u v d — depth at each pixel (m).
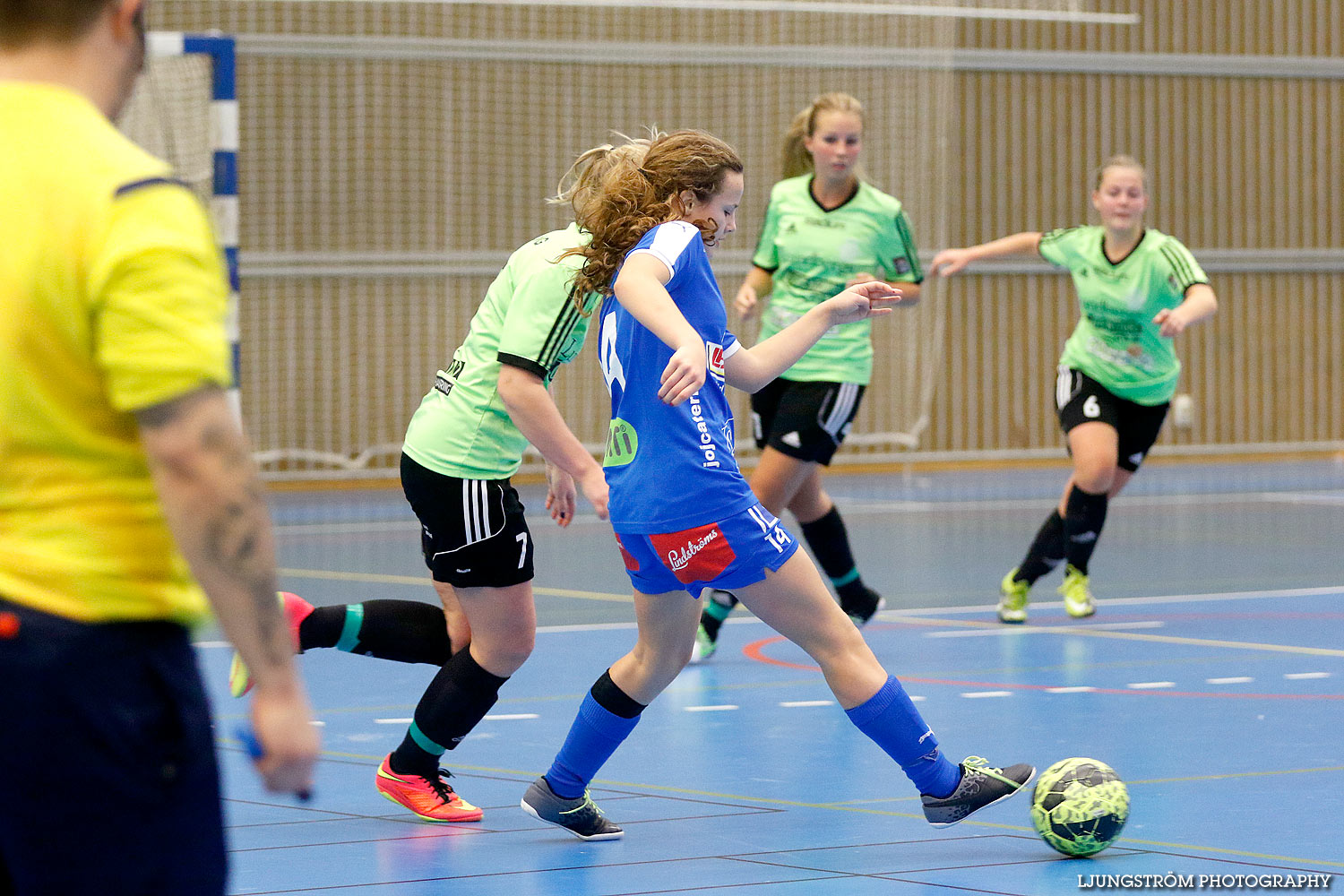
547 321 8.45
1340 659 14.63
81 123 3.89
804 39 37.84
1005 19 39.50
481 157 36.44
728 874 7.80
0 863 4.02
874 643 15.82
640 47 37.03
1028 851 8.19
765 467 15.30
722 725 11.85
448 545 8.91
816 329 8.41
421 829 8.88
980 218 39.47
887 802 9.39
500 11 36.53
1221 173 41.19
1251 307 41.81
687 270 7.67
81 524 3.84
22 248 3.76
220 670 14.02
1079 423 17.03
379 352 36.19
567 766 8.43
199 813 3.98
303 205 35.34
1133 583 20.38
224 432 3.77
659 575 8.14
